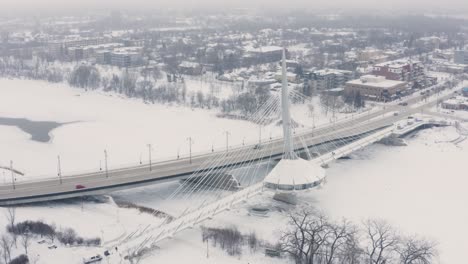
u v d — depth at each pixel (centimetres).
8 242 18225
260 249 18938
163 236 19112
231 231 19950
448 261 18338
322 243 17812
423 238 18500
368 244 19425
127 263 17362
